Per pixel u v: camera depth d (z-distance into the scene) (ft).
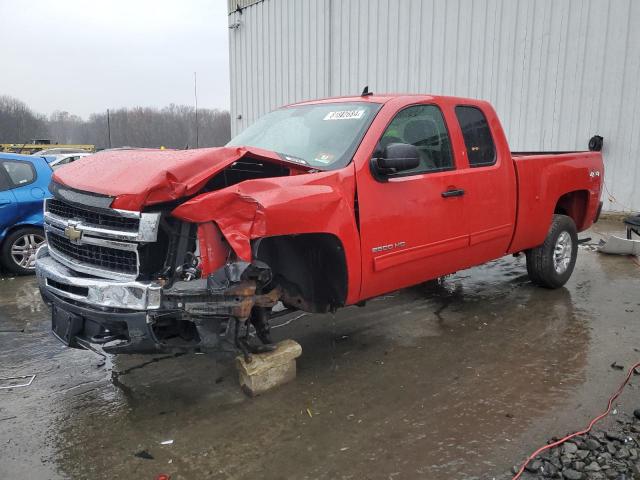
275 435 10.84
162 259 11.03
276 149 14.48
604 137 35.09
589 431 10.80
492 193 16.57
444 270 15.67
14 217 23.16
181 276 10.55
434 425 11.13
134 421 11.43
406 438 10.68
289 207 11.00
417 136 14.76
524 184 17.84
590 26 34.73
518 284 21.36
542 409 11.71
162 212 10.58
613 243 26.02
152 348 10.77
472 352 14.79
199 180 10.53
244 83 61.62
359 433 10.87
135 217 10.37
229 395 12.50
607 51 34.30
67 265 11.96
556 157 19.33
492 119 17.13
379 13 45.80
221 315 10.48
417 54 43.62
